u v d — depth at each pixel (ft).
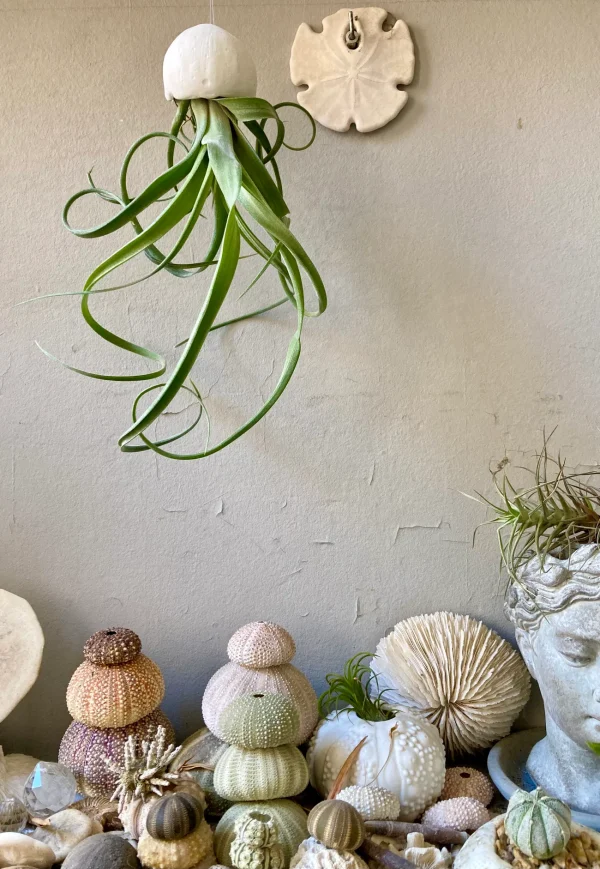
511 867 2.35
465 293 3.29
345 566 3.42
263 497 3.41
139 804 2.70
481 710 3.18
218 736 2.99
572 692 2.71
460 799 2.87
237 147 2.83
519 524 2.97
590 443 3.29
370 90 3.19
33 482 3.43
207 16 3.24
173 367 3.36
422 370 3.33
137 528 3.44
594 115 3.18
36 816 2.77
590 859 2.39
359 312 3.32
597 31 3.15
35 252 3.34
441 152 3.24
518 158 3.22
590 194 3.21
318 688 3.47
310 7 3.22
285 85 3.25
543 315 3.27
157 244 3.32
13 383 3.39
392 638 3.28
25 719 3.49
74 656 3.48
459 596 3.40
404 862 2.48
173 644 3.48
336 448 3.38
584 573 2.69
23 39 3.26
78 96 3.28
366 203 3.28
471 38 3.19
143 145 3.29
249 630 3.12
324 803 2.54
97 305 3.36
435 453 3.35
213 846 2.69
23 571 3.46
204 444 3.40
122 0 3.24
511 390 3.31
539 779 3.00
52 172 3.30
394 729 2.97
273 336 3.35
